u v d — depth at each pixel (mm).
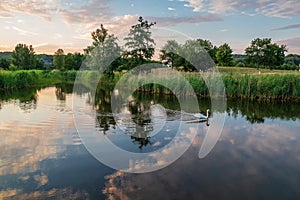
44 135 10633
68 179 6648
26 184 6344
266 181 6699
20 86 35219
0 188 6133
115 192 6016
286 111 17578
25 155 8281
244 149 9258
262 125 13195
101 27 44781
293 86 22688
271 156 8547
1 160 7836
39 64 71438
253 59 62750
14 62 63219
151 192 6035
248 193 6074
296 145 9750
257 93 23344
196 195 5941
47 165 7516
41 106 18172
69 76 54156
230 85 24484
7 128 11648
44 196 5805
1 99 21922
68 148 9039
